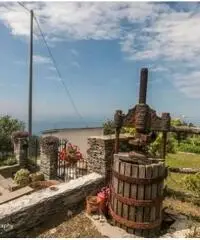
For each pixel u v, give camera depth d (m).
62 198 5.29
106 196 5.49
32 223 4.70
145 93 5.01
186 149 15.39
